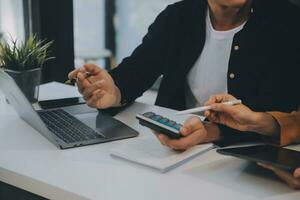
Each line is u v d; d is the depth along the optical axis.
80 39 4.24
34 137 1.17
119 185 0.91
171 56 1.67
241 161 1.06
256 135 1.21
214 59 1.56
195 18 1.60
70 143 1.12
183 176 0.97
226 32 1.52
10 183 0.98
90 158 1.05
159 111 1.45
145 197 0.87
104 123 1.29
